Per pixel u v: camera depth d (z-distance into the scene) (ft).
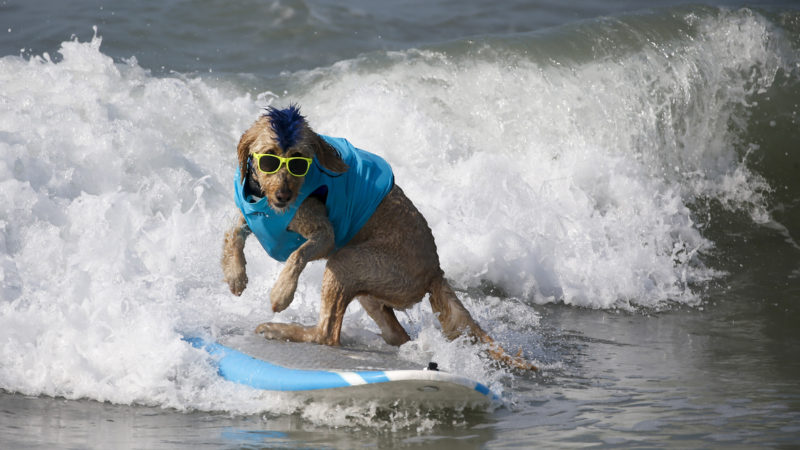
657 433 23.11
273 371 24.76
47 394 24.67
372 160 28.09
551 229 41.60
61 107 41.09
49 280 30.30
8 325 26.27
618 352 31.19
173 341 26.08
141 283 31.01
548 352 30.86
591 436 22.82
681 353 31.17
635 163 49.26
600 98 52.29
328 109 48.49
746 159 53.11
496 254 39.22
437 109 50.14
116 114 43.24
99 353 25.72
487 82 51.62
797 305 38.06
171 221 36.04
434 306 28.91
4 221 32.89
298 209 25.68
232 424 23.20
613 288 38.81
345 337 29.12
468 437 22.65
